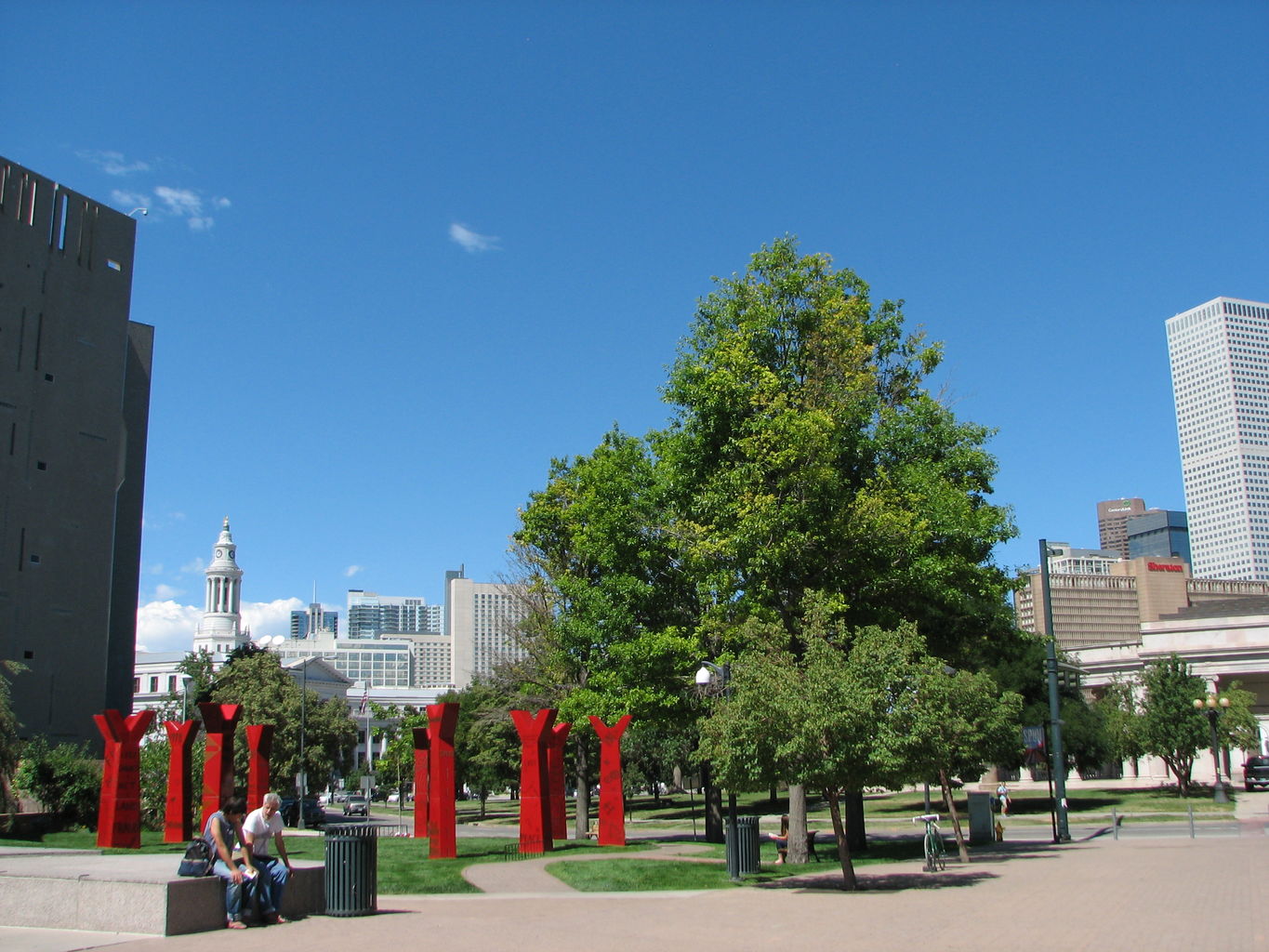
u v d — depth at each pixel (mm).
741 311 29578
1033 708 48469
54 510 60188
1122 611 144125
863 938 12742
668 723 31562
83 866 15609
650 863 24688
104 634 62062
